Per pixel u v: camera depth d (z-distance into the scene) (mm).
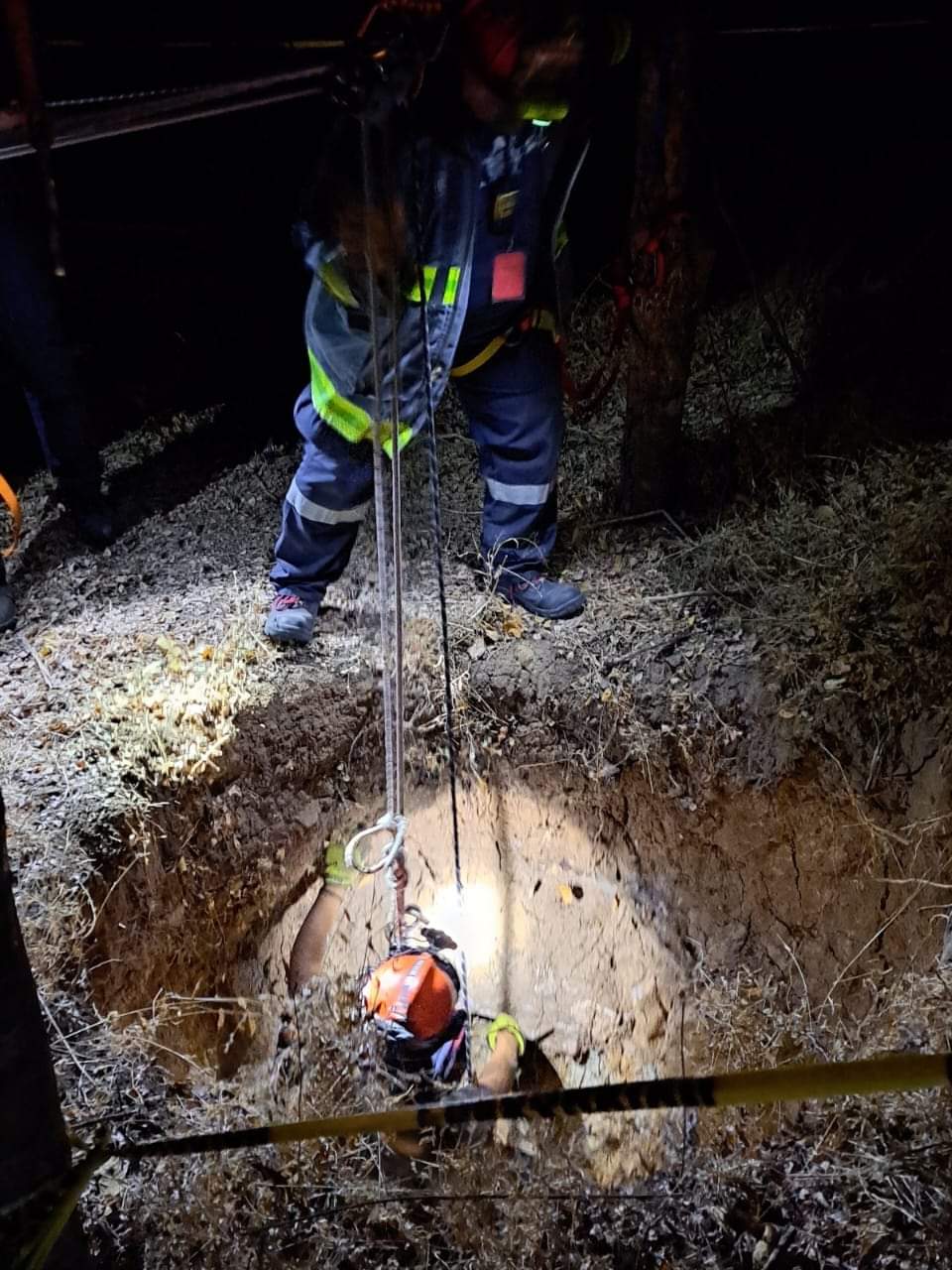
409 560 4035
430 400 2834
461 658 3717
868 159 4523
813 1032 2930
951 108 4266
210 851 3416
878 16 4211
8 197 3430
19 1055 1554
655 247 3482
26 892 2836
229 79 1932
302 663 3674
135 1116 2455
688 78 3217
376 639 3754
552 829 3863
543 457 3533
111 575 4109
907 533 3646
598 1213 2418
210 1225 2289
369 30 2355
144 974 3084
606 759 3656
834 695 3363
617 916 3904
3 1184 1593
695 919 3738
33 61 1364
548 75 2604
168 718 3355
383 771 3795
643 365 3795
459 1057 3215
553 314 3303
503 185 2793
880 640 3408
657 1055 3781
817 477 4082
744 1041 3098
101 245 5070
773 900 3574
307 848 3738
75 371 3916
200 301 5176
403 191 2654
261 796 3553
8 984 1506
